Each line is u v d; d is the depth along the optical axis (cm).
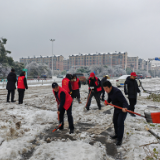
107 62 11275
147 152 318
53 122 518
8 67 3788
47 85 2058
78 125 492
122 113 367
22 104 764
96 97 681
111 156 315
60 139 388
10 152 303
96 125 490
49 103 807
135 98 587
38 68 4959
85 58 11844
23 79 767
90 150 321
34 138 389
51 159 291
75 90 807
